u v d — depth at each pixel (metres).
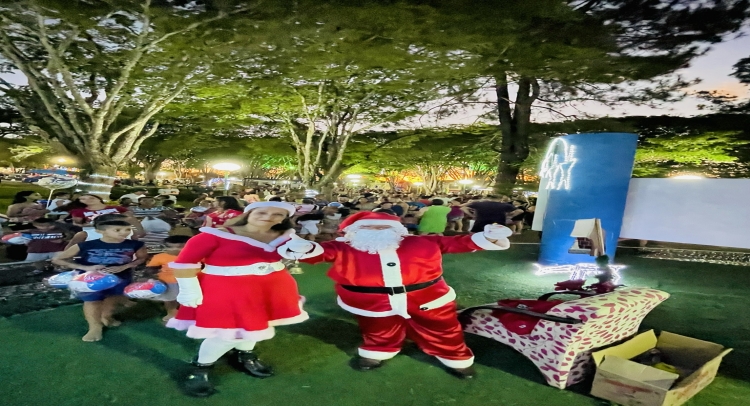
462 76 16.56
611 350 3.79
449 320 4.05
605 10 14.04
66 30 10.62
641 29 14.88
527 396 3.63
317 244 3.89
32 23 10.35
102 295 4.58
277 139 32.59
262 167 46.06
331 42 13.09
